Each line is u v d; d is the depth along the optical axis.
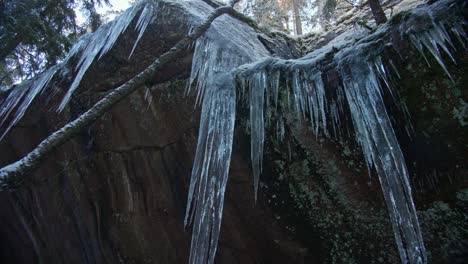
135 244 3.98
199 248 2.27
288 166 2.68
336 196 2.56
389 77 2.10
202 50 3.22
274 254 3.11
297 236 2.90
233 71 2.80
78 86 3.97
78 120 2.30
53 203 4.52
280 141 2.63
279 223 2.94
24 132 4.54
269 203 2.91
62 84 4.12
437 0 2.10
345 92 2.22
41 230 4.89
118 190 3.95
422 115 2.07
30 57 6.75
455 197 2.10
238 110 2.78
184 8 3.41
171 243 3.78
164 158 3.56
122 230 4.01
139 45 3.58
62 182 4.32
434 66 1.97
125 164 3.83
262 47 4.17
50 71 4.29
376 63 2.13
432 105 2.03
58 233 4.70
